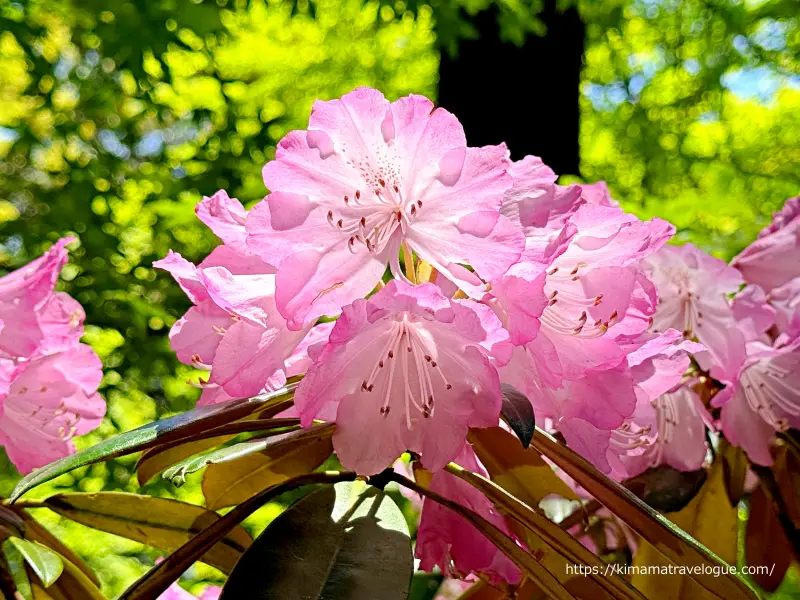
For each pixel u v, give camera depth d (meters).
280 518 0.19
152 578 0.19
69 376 0.27
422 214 0.19
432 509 0.22
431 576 0.34
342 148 0.19
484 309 0.17
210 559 0.25
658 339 0.21
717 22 1.38
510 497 0.20
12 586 0.24
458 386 0.19
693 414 0.28
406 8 0.86
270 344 0.19
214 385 0.22
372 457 0.19
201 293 0.21
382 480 0.21
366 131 0.19
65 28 0.91
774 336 0.30
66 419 0.27
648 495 0.27
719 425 0.29
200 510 0.25
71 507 0.25
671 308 0.29
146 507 0.25
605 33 1.23
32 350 0.24
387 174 0.19
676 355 0.23
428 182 0.19
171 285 0.82
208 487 0.25
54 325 0.26
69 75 0.92
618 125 1.50
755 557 0.31
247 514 0.20
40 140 0.92
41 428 0.27
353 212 0.19
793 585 0.51
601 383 0.20
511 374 0.20
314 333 0.20
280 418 0.21
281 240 0.19
